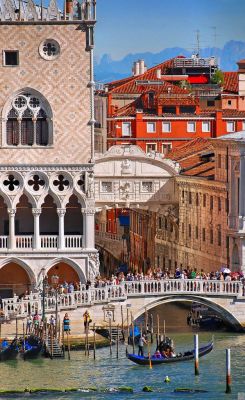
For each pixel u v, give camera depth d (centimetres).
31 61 13988
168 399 11344
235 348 13100
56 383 11794
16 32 13962
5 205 14262
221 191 15588
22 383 11794
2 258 14088
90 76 14050
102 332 13412
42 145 14062
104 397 11412
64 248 14138
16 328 12594
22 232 14300
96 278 14112
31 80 13988
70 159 14075
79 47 14012
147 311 13888
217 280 13962
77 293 13412
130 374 12125
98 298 13562
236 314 13975
